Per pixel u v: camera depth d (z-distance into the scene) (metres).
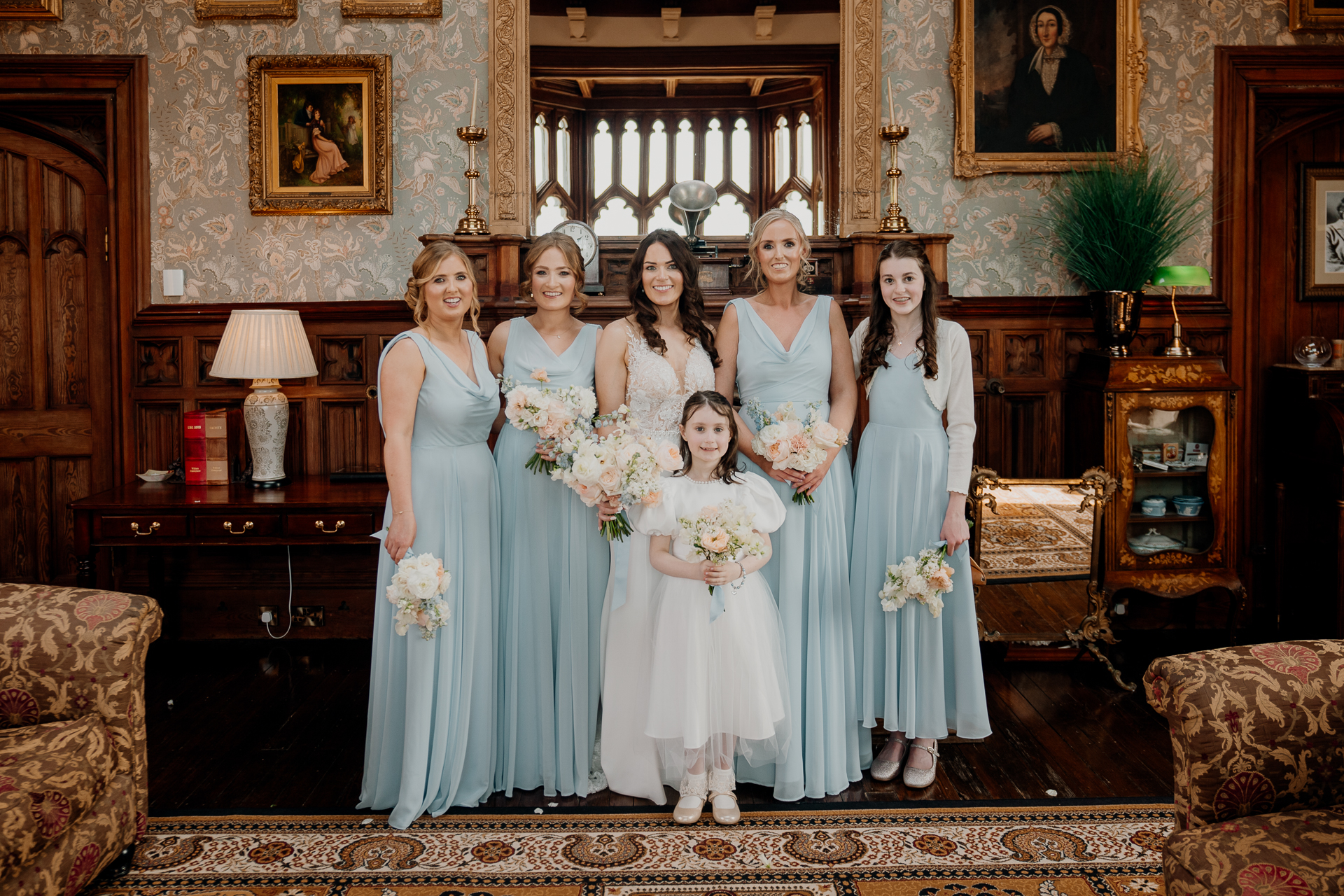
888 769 2.90
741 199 4.65
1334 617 4.01
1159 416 3.88
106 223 4.37
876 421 2.94
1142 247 3.89
